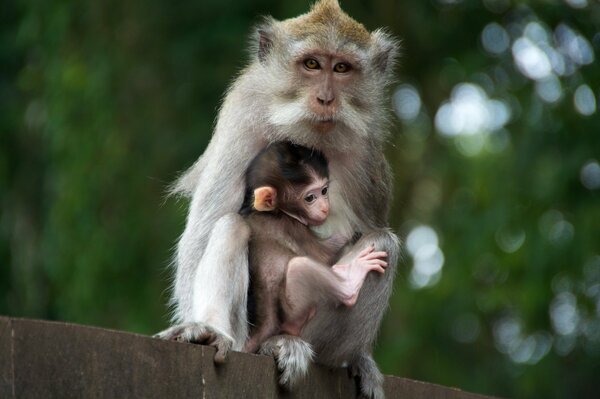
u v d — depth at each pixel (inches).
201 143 676.1
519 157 671.8
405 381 357.1
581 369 734.5
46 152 767.7
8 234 805.9
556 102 667.4
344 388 341.7
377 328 360.5
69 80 681.6
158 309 682.8
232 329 328.2
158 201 689.6
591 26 674.8
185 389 266.2
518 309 703.1
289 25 375.6
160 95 692.7
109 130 687.1
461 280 708.0
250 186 353.7
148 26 691.4
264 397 298.4
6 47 770.8
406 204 735.7
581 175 659.4
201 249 351.3
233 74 676.7
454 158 754.2
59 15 693.3
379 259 347.6
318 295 339.3
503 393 745.6
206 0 692.1
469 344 756.0
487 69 711.1
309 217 348.8
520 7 695.1
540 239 666.8
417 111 756.0
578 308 685.3
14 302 803.4
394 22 688.4
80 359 241.0
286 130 359.3
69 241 694.5
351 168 368.8
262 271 341.7
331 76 363.9
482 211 700.7
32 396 231.9
